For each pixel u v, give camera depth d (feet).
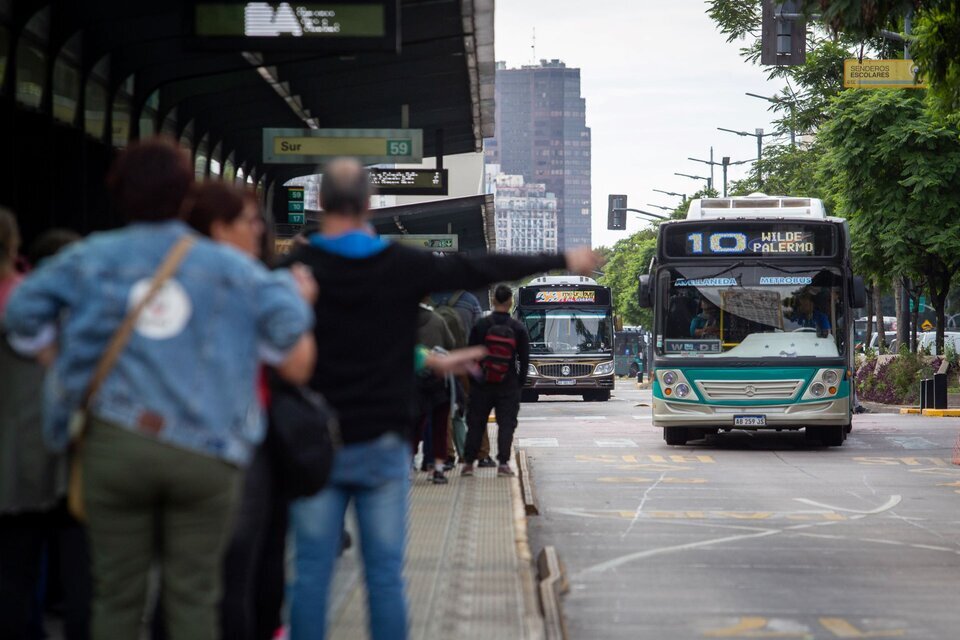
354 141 116.37
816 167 258.98
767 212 127.95
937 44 93.40
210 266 25.14
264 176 146.72
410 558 56.24
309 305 29.73
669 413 125.18
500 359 86.33
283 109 115.34
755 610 51.06
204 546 25.34
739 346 124.26
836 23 81.20
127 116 90.27
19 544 33.06
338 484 31.94
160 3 72.79
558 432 151.12
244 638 29.78
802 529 73.56
